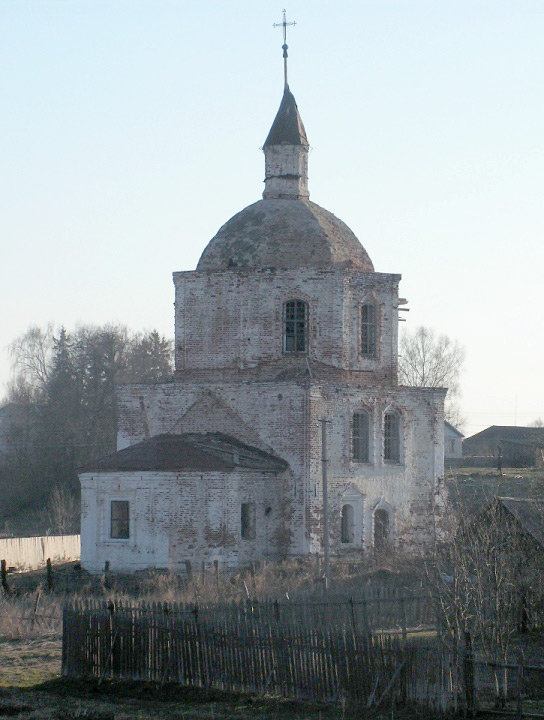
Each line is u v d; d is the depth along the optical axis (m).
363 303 67.38
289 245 66.94
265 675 34.31
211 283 66.69
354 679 32.94
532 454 111.31
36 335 123.00
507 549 44.50
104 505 62.12
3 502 107.44
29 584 58.66
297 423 63.88
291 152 69.31
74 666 37.72
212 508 61.03
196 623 35.59
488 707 31.75
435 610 37.91
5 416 118.81
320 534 63.62
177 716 32.38
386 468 66.69
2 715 32.81
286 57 70.69
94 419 113.12
